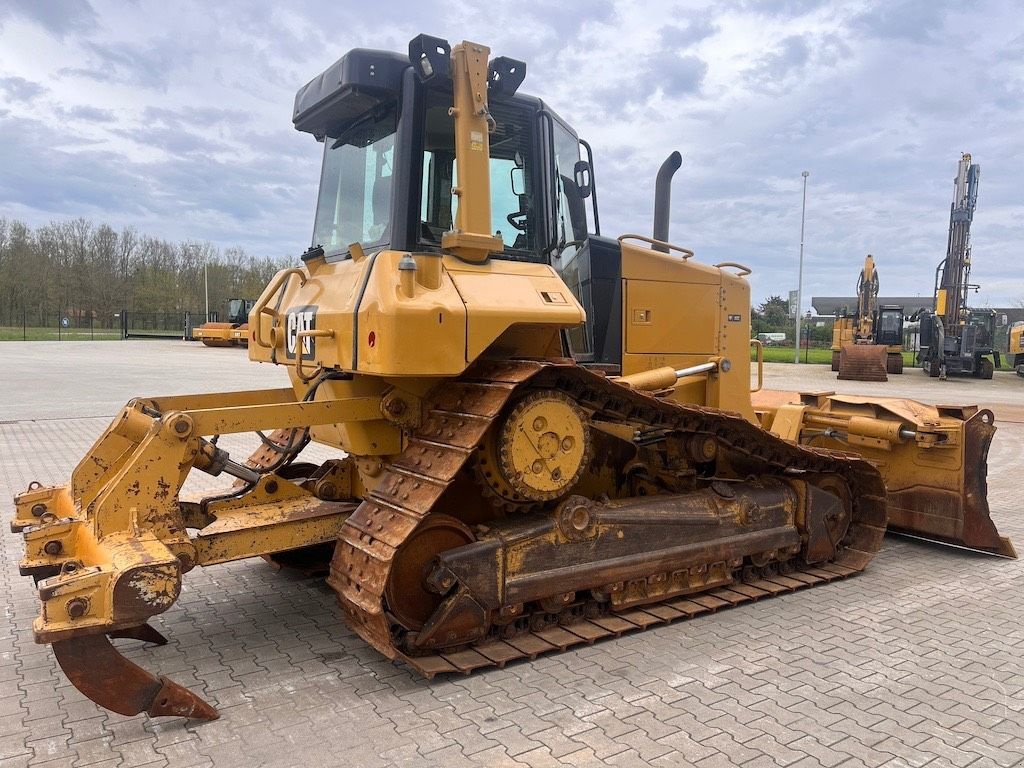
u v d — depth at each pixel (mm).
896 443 6316
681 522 4688
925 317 28000
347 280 4270
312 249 5000
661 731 3262
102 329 60719
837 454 5488
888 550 6285
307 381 4336
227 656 4043
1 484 8086
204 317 60500
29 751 3084
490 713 3410
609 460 5129
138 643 4215
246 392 4926
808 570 5535
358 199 4773
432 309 3740
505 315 3961
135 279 62500
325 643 4230
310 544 4320
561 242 4977
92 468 4254
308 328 4535
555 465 4102
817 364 33594
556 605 4227
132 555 3238
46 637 2924
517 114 4609
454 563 3791
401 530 3580
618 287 5500
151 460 3658
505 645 4035
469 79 4117
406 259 3742
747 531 5055
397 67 4285
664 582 4711
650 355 5684
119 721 3338
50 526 3809
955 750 3150
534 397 4004
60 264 59688
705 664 3971
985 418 6023
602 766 2986
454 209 4266
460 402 4090
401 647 3820
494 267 4273
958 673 3900
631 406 4562
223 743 3152
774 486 5336
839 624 4582
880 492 5781
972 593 5191
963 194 26312
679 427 4852
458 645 3932
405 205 4199
